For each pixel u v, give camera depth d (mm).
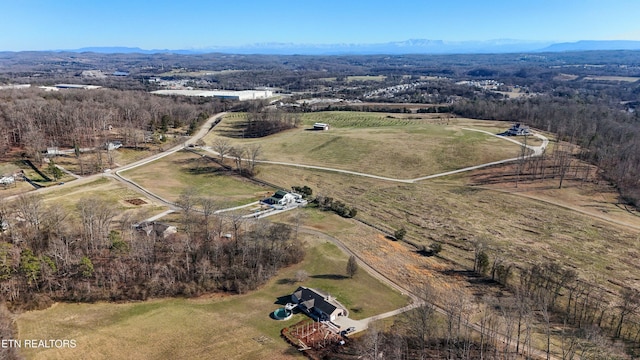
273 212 109312
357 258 86438
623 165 129375
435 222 105875
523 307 62656
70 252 78812
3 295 68750
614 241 94562
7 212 93812
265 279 77438
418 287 75562
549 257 87125
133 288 72688
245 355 58250
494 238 96312
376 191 128500
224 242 85062
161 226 89812
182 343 60938
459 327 58688
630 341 61406
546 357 56625
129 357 58000
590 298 72375
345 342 60562
